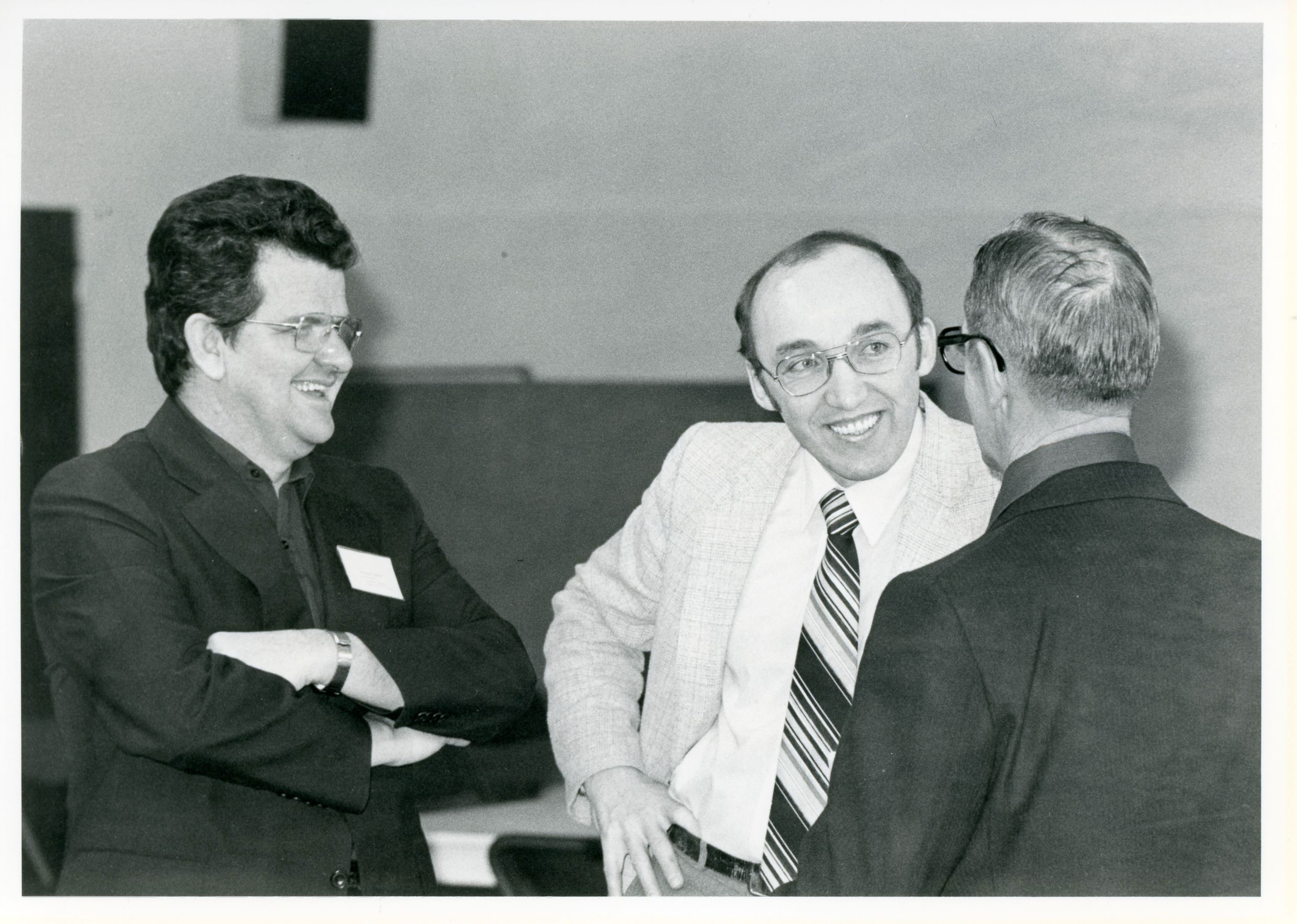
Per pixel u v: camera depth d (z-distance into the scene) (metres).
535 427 2.52
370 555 2.10
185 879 1.91
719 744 2.05
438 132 2.52
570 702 2.12
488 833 2.21
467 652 2.02
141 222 2.42
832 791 1.50
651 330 2.53
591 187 2.53
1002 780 1.45
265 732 1.82
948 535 1.97
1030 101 2.46
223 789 1.94
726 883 2.01
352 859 1.99
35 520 1.92
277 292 1.97
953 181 2.47
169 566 1.88
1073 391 1.52
